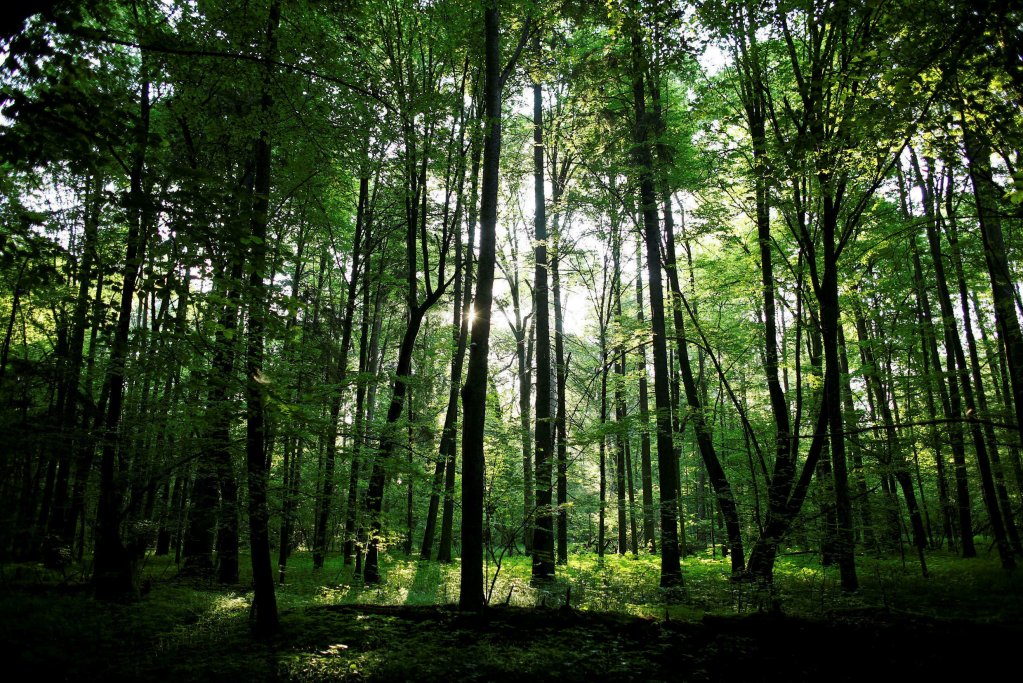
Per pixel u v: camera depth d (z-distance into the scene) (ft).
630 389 91.86
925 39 23.68
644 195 47.55
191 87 30.94
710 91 41.91
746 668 22.65
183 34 28.55
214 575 42.06
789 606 32.32
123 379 30.76
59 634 24.35
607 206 49.14
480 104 45.93
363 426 36.42
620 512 72.02
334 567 54.39
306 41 30.50
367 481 41.98
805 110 35.24
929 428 46.47
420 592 41.16
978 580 42.09
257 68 28.86
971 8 21.25
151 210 20.03
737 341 59.47
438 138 39.73
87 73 20.39
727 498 37.73
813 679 21.83
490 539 34.73
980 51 22.39
